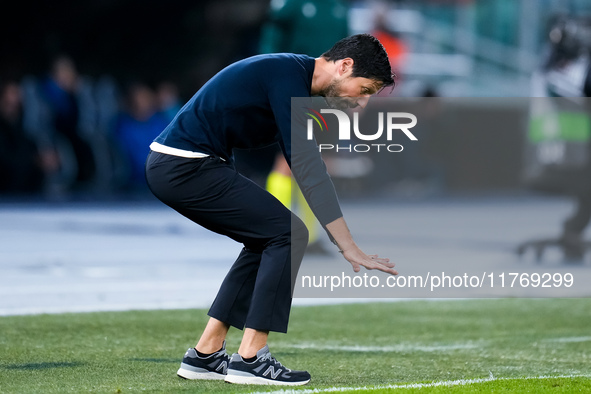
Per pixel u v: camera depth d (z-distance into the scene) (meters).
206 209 14.52
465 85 81.25
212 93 14.48
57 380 14.62
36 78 72.69
